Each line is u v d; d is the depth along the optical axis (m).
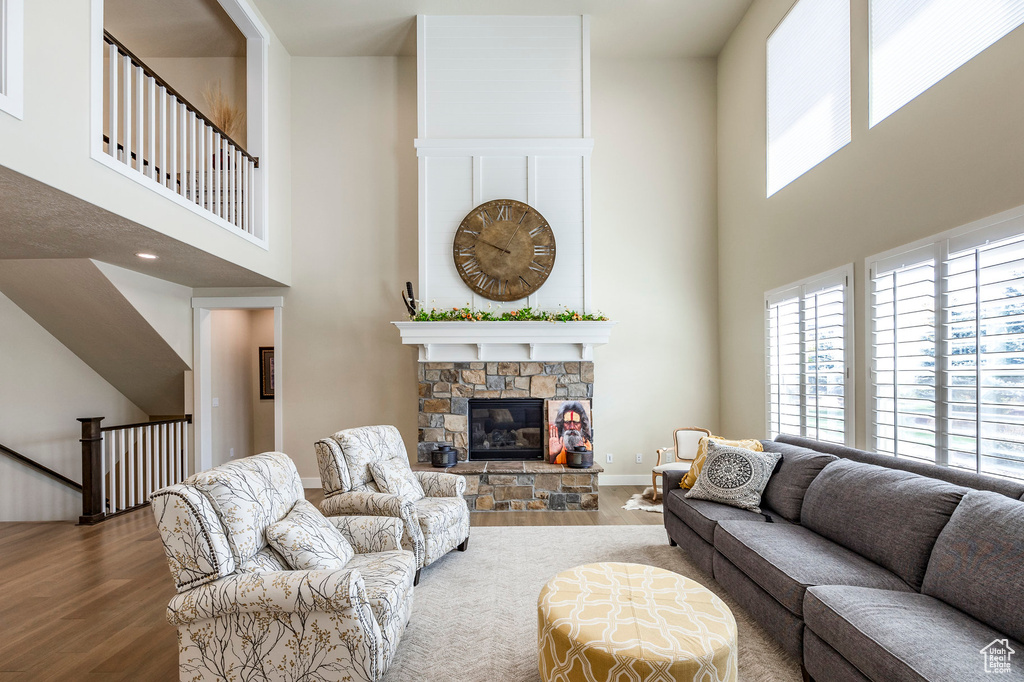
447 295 5.46
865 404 3.45
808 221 4.16
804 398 4.17
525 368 5.40
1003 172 2.48
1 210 3.18
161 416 6.64
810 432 4.11
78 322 5.32
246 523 2.12
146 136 5.69
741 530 2.88
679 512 3.61
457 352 5.42
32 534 4.36
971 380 2.65
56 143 2.79
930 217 2.92
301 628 2.00
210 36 5.55
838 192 3.77
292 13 5.27
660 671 1.71
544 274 5.41
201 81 5.91
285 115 5.86
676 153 6.05
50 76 2.76
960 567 1.94
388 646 2.17
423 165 5.48
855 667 1.84
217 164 4.57
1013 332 2.44
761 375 4.99
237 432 6.75
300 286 5.94
